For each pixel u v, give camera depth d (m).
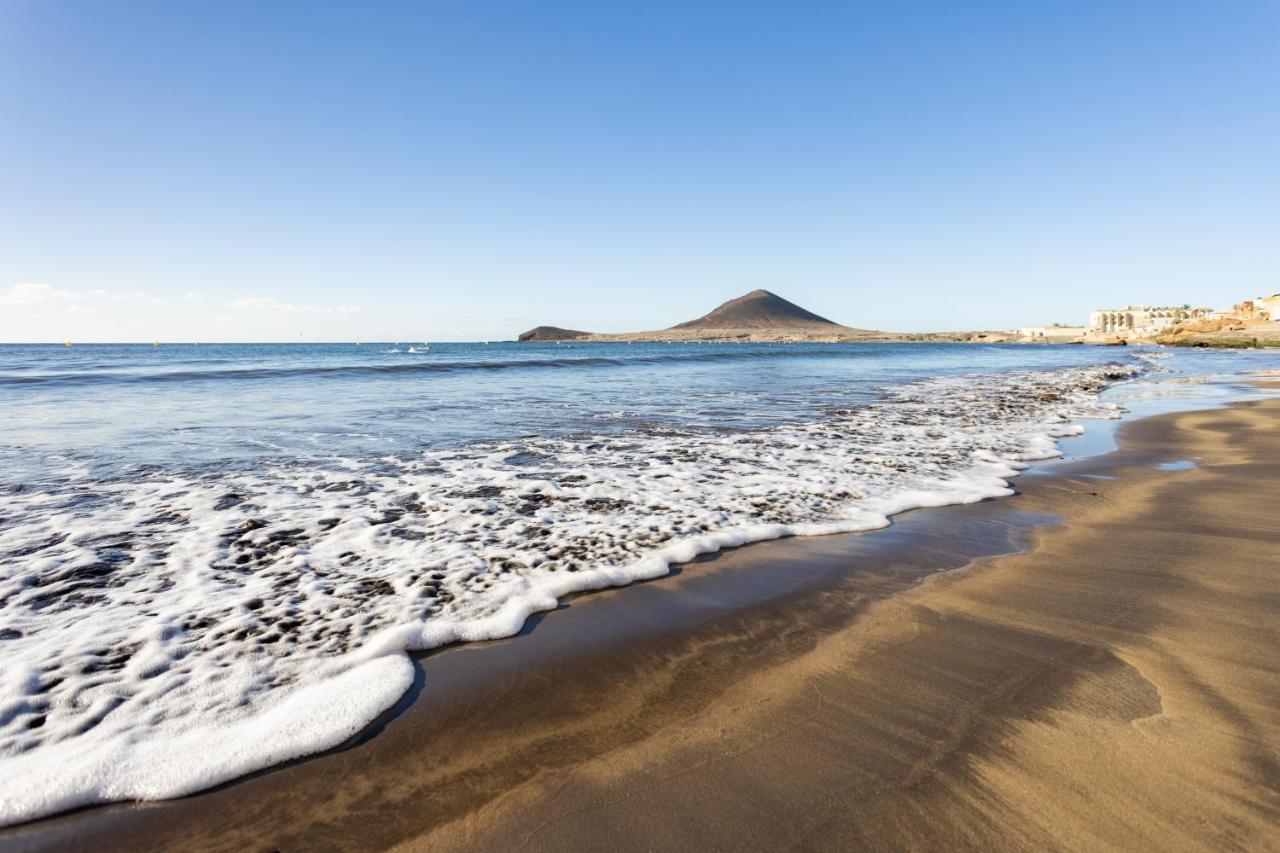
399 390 19.36
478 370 30.55
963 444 9.89
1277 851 1.97
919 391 19.73
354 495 6.71
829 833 2.12
